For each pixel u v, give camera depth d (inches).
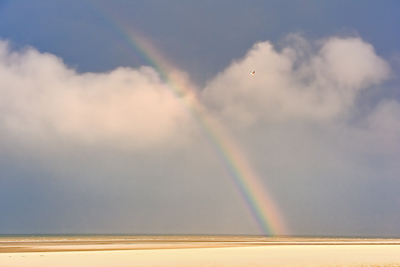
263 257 2288.4
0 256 2276.1
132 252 2576.3
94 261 2038.6
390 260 2284.7
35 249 2974.9
